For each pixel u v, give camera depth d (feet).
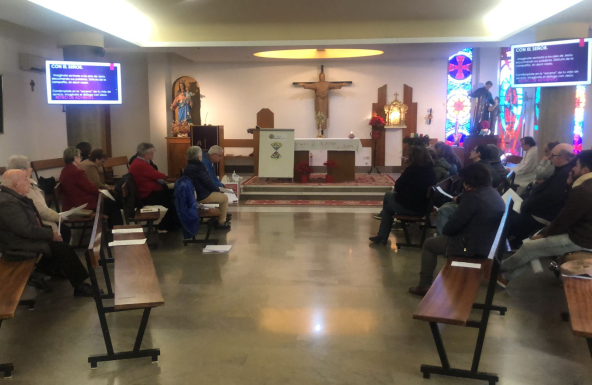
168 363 10.35
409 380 9.70
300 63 41.42
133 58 40.52
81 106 28.35
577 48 23.32
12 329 12.00
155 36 30.27
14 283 10.86
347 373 9.95
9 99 26.30
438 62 40.88
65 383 9.60
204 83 41.81
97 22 25.34
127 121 41.19
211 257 18.10
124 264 11.62
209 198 21.21
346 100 41.83
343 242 20.16
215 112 42.19
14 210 12.51
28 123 28.12
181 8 25.22
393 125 41.29
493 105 34.99
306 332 11.84
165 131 40.14
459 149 37.45
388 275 16.02
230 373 9.95
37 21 23.80
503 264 13.89
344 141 32.60
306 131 42.09
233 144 41.24
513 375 9.85
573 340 11.36
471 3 24.36
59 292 14.47
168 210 21.26
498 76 40.73
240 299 13.97
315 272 16.34
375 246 19.53
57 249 13.69
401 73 41.24
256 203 29.04
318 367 10.18
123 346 11.08
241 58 38.65
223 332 11.84
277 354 10.75
